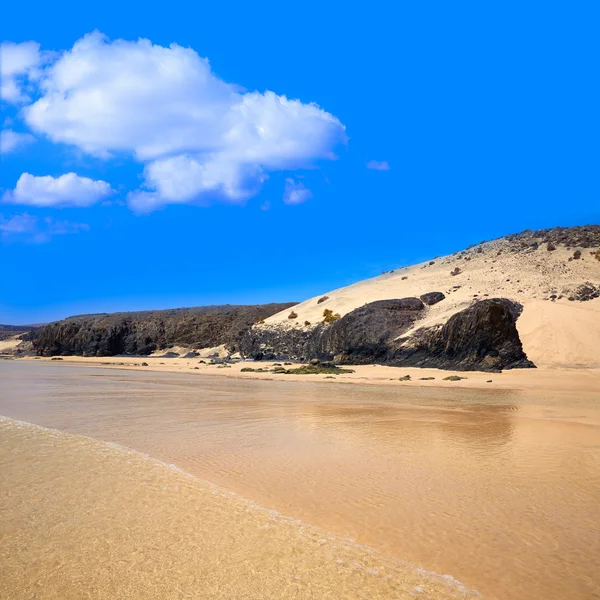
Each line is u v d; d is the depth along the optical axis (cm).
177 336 9725
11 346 12438
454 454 1240
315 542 693
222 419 1806
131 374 4775
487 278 6231
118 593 540
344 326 5309
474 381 3344
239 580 575
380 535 734
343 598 542
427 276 7450
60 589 546
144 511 793
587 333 4044
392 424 1694
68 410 2053
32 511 784
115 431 1551
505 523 784
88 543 667
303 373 4338
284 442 1384
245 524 750
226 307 10794
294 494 921
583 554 675
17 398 2530
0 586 552
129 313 10619
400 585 580
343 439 1428
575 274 5797
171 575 582
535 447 1319
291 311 7700
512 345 3956
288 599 536
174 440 1407
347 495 916
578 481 1005
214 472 1066
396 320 5156
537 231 8419
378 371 4197
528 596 566
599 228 7881
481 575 614
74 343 9819
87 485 923
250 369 4978
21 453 1167
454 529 759
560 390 2841
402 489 955
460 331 4197
